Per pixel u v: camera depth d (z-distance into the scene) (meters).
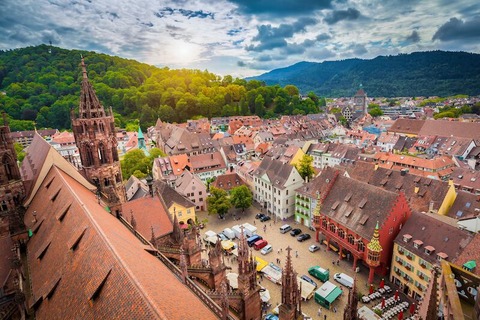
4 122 42.62
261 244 68.94
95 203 37.78
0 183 42.38
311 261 63.59
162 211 48.84
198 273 35.66
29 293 30.56
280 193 83.19
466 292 16.47
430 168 94.94
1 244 36.62
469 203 62.84
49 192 40.81
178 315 16.58
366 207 59.25
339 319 48.44
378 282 56.25
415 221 53.94
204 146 146.12
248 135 173.50
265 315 48.78
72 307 20.75
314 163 133.12
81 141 48.38
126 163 113.94
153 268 23.31
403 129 166.62
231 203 86.75
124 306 16.34
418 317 22.56
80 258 23.08
